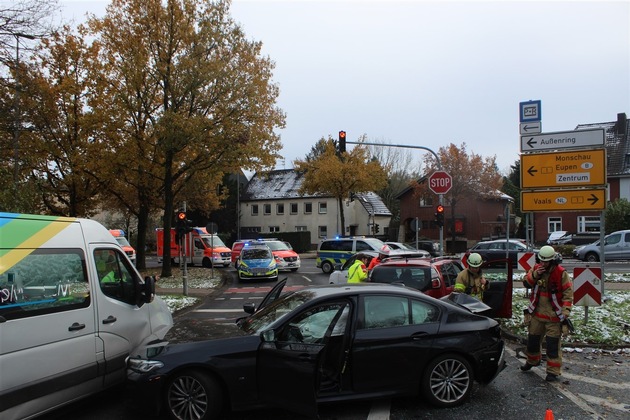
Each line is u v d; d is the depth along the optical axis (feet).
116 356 18.35
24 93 53.16
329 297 17.52
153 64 70.08
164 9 69.15
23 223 15.67
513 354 25.36
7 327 14.35
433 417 16.57
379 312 17.54
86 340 17.03
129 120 71.26
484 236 146.30
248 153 68.69
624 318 30.91
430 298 18.33
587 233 118.83
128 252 95.86
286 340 16.67
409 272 29.48
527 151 38.22
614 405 17.57
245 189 193.88
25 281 15.21
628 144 139.85
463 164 115.96
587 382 20.36
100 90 69.26
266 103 74.38
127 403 16.11
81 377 16.74
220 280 72.43
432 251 99.50
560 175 37.73
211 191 116.06
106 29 70.23
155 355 16.05
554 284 20.67
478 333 17.99
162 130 64.90
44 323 15.52
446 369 17.60
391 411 17.20
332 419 16.48
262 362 15.87
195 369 15.85
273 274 71.05
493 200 140.97
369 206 177.58
